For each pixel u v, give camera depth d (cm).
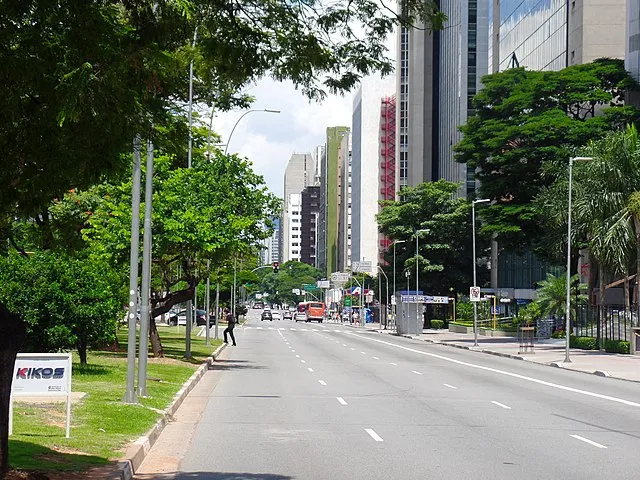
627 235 4784
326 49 1098
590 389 2903
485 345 6128
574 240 5591
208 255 3694
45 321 2564
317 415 2052
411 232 10050
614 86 6762
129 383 2009
